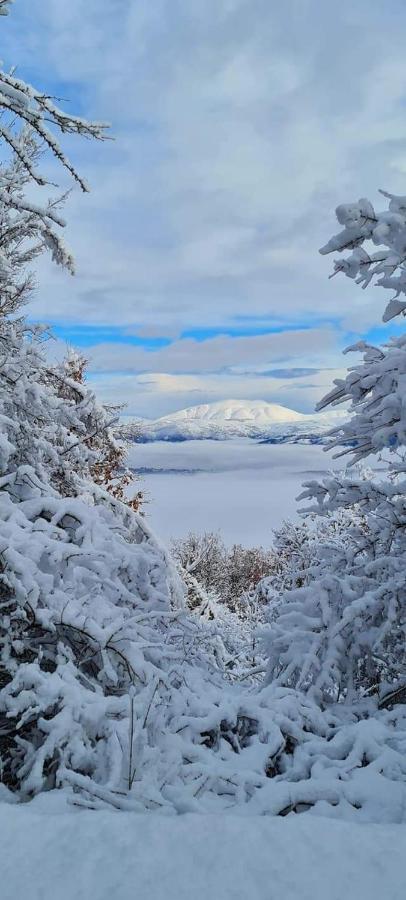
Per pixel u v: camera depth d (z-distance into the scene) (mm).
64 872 1689
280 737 3836
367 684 6246
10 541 4094
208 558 33344
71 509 5004
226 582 34031
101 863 1727
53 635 4219
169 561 6492
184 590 6520
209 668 5551
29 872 1694
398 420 4922
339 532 13406
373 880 1644
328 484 5848
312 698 5062
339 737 3752
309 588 5684
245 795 3137
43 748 3160
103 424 6496
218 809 2906
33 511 4922
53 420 5891
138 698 3529
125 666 4172
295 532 16391
